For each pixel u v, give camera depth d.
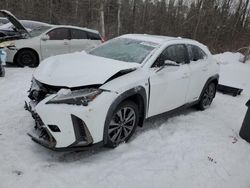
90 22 32.84
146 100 4.49
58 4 32.91
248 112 5.18
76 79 3.81
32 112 3.93
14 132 4.41
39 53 9.31
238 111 7.10
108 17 33.62
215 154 4.50
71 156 3.92
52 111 3.50
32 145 4.08
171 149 4.46
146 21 36.78
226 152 4.63
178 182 3.68
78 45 10.23
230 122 6.13
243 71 13.70
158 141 4.66
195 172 3.95
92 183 3.42
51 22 30.28
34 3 30.44
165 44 5.11
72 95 3.60
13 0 29.62
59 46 9.76
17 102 5.73
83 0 33.16
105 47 5.31
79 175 3.53
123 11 35.69
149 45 5.07
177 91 5.22
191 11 33.12
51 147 3.58
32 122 4.80
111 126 4.03
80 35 10.38
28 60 9.20
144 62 4.63
